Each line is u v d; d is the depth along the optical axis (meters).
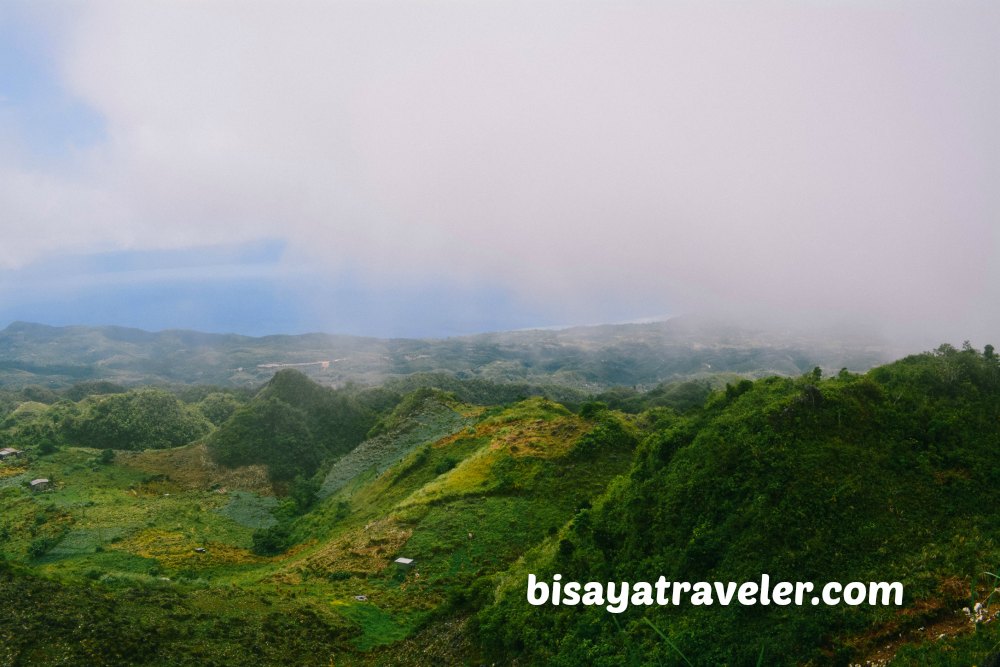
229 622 41.84
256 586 55.47
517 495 61.56
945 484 25.91
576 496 58.41
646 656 24.23
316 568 60.59
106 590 43.25
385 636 43.16
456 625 38.94
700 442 32.31
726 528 26.89
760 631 22.44
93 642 34.62
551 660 28.66
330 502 97.38
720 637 23.00
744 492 27.78
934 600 20.88
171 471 109.75
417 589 50.91
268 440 124.00
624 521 33.41
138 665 33.97
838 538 24.33
